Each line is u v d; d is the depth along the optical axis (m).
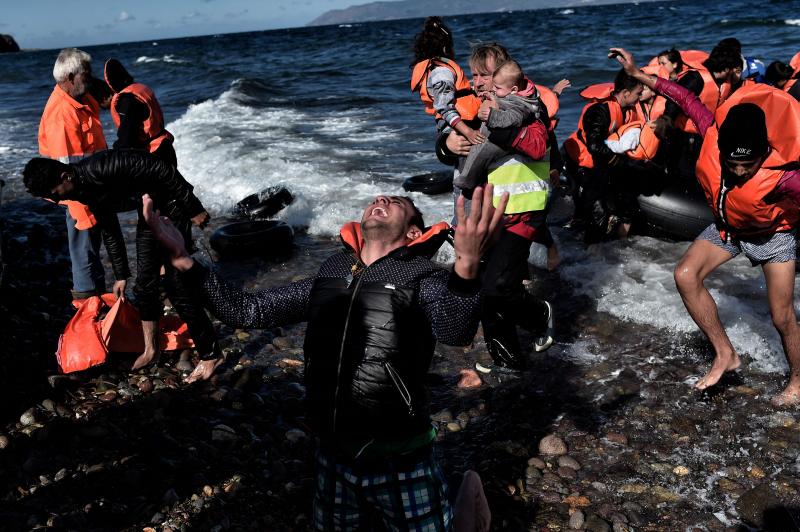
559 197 8.13
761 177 3.55
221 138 13.47
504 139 4.08
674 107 6.53
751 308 5.33
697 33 35.31
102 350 4.64
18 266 7.20
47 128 4.89
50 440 3.97
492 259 4.30
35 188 4.01
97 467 3.69
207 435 4.10
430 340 2.45
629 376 4.56
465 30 60.53
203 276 2.63
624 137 6.62
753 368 4.54
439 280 2.40
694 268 4.13
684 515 3.35
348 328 2.40
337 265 2.60
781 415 4.02
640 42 32.41
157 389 4.60
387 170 10.19
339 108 17.77
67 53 4.82
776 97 3.41
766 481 3.52
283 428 4.18
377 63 32.88
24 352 5.09
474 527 2.78
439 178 8.72
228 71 31.89
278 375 4.86
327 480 2.48
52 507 3.37
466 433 4.13
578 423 4.13
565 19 70.31
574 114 13.99
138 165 4.19
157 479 3.63
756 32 33.28
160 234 2.56
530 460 3.80
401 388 2.34
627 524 3.31
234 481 3.63
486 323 4.48
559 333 5.26
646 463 3.73
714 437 3.90
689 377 4.50
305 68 32.50
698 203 6.60
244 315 2.65
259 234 7.08
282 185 8.54
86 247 5.45
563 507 3.46
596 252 6.72
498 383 4.65
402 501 2.40
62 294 6.36
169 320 5.13
